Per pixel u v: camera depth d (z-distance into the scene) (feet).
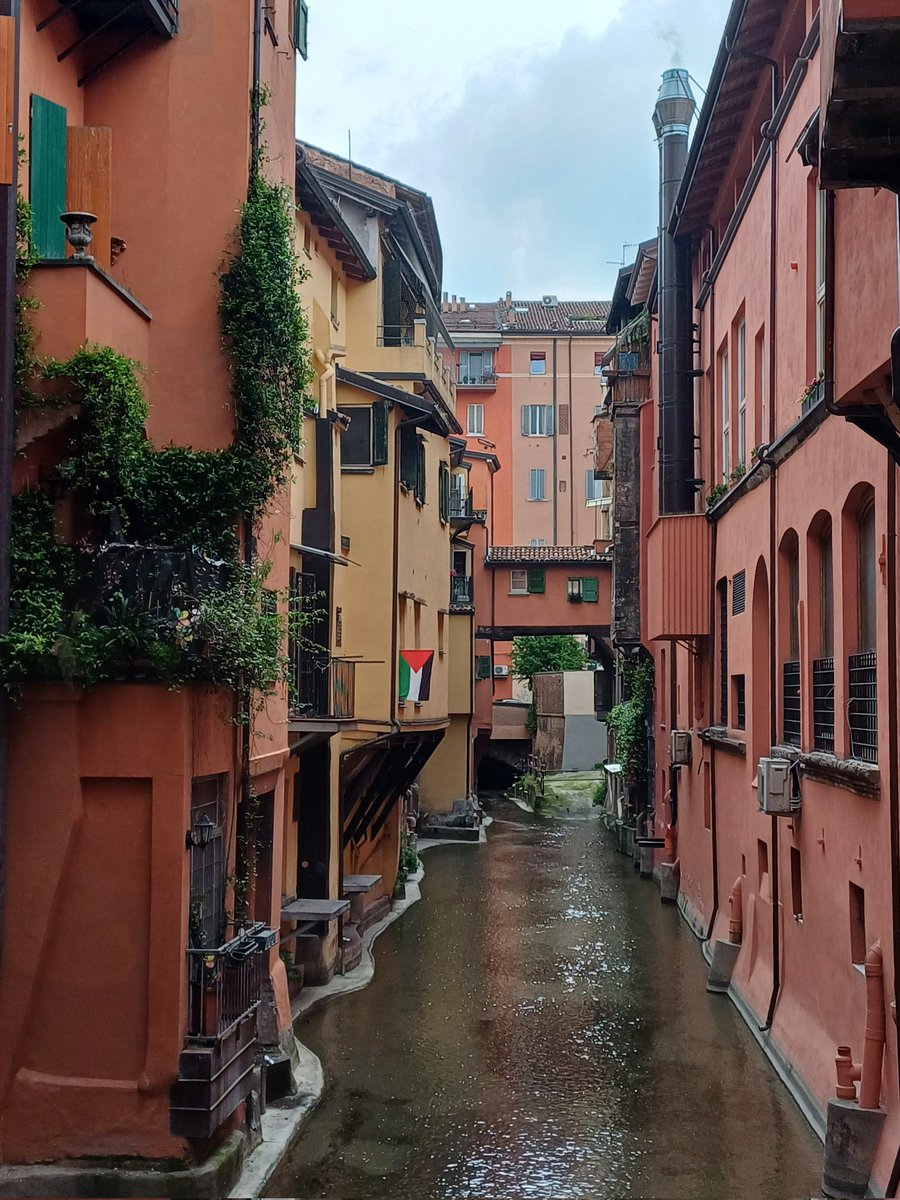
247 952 32.48
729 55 52.16
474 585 143.13
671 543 67.21
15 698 29.78
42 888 30.07
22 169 33.81
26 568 31.04
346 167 89.04
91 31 38.09
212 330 37.91
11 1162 29.81
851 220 26.99
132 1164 29.71
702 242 72.38
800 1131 37.29
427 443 83.92
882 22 19.95
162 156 38.29
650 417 96.63
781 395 48.24
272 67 42.63
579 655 197.98
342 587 66.90
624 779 108.68
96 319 32.58
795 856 44.14
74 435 32.42
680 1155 35.35
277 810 43.27
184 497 36.68
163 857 30.14
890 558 30.86
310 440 57.41
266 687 34.09
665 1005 53.06
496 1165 34.65
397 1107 39.60
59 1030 30.14
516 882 90.02
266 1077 39.11
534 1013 51.65
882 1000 31.86
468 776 123.75
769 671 51.67
